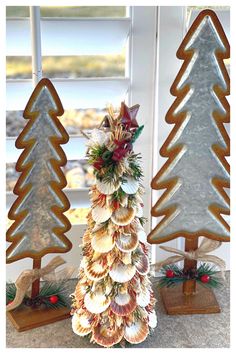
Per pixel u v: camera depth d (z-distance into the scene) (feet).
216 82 3.47
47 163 3.53
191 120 3.51
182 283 4.08
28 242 3.63
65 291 4.07
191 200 3.61
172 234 3.66
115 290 3.28
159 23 3.89
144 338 3.40
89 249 3.38
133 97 4.09
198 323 3.75
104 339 3.36
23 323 3.68
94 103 4.05
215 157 3.56
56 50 3.97
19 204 3.54
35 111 3.44
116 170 3.11
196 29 3.43
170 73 3.98
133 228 3.25
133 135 3.18
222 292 4.13
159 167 4.16
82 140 4.02
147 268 3.38
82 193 4.14
